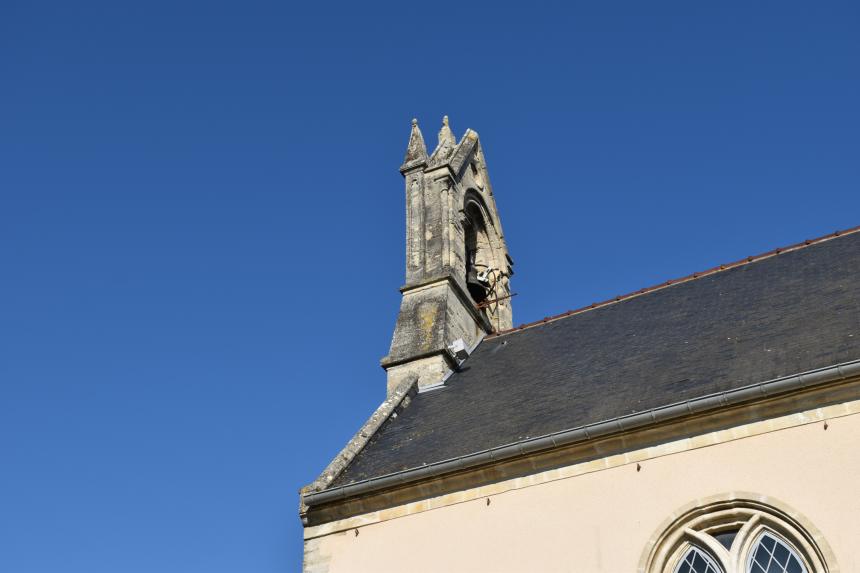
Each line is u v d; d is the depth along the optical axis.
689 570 17.39
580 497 18.44
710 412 18.02
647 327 23.80
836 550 16.25
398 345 26.31
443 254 28.09
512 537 18.58
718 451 17.78
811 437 17.22
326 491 20.25
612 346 23.36
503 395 22.84
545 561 18.11
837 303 20.72
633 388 20.31
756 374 18.67
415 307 27.14
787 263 24.48
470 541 18.88
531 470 19.09
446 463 19.52
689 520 17.52
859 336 18.59
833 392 17.33
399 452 21.56
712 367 19.89
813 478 16.91
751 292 23.48
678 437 18.19
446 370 25.64
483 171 32.00
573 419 19.77
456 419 22.39
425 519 19.48
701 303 24.03
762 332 20.77
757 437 17.61
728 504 17.30
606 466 18.50
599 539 17.91
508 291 31.33
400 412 24.12
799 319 20.67
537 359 24.50
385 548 19.50
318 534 20.22
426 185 29.69
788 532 16.81
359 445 22.11
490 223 31.52
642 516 17.80
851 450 16.83
